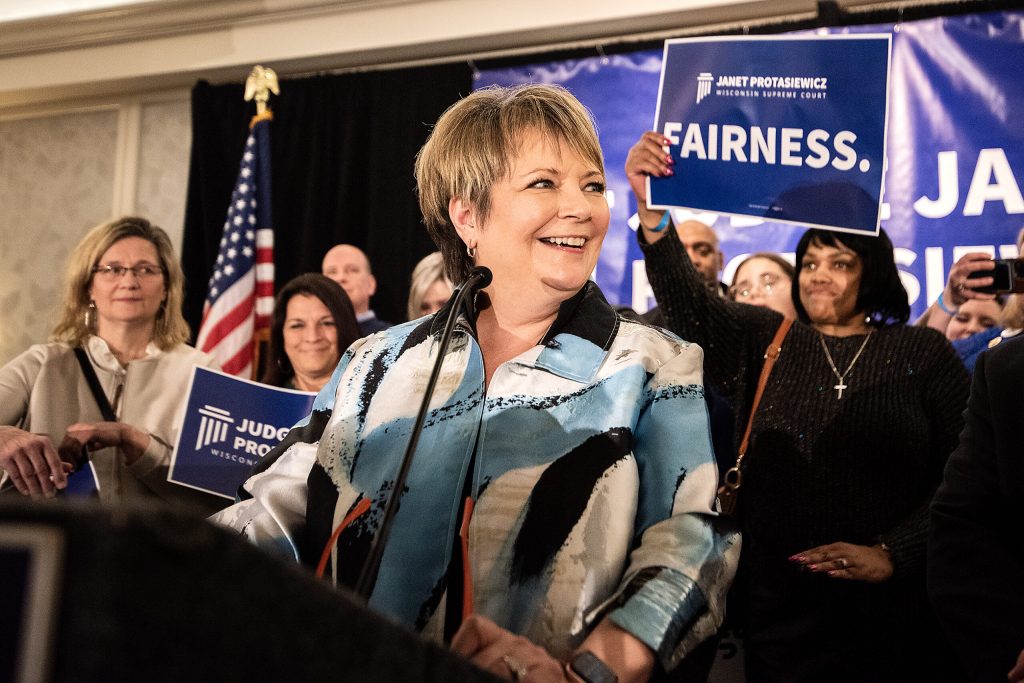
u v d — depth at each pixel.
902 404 2.21
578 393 1.29
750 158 2.29
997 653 1.55
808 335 2.36
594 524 1.19
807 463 2.18
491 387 1.32
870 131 2.24
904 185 3.37
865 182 2.23
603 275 3.61
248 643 0.53
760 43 2.33
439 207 1.48
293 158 4.19
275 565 0.55
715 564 1.15
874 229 2.21
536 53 3.94
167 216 4.57
